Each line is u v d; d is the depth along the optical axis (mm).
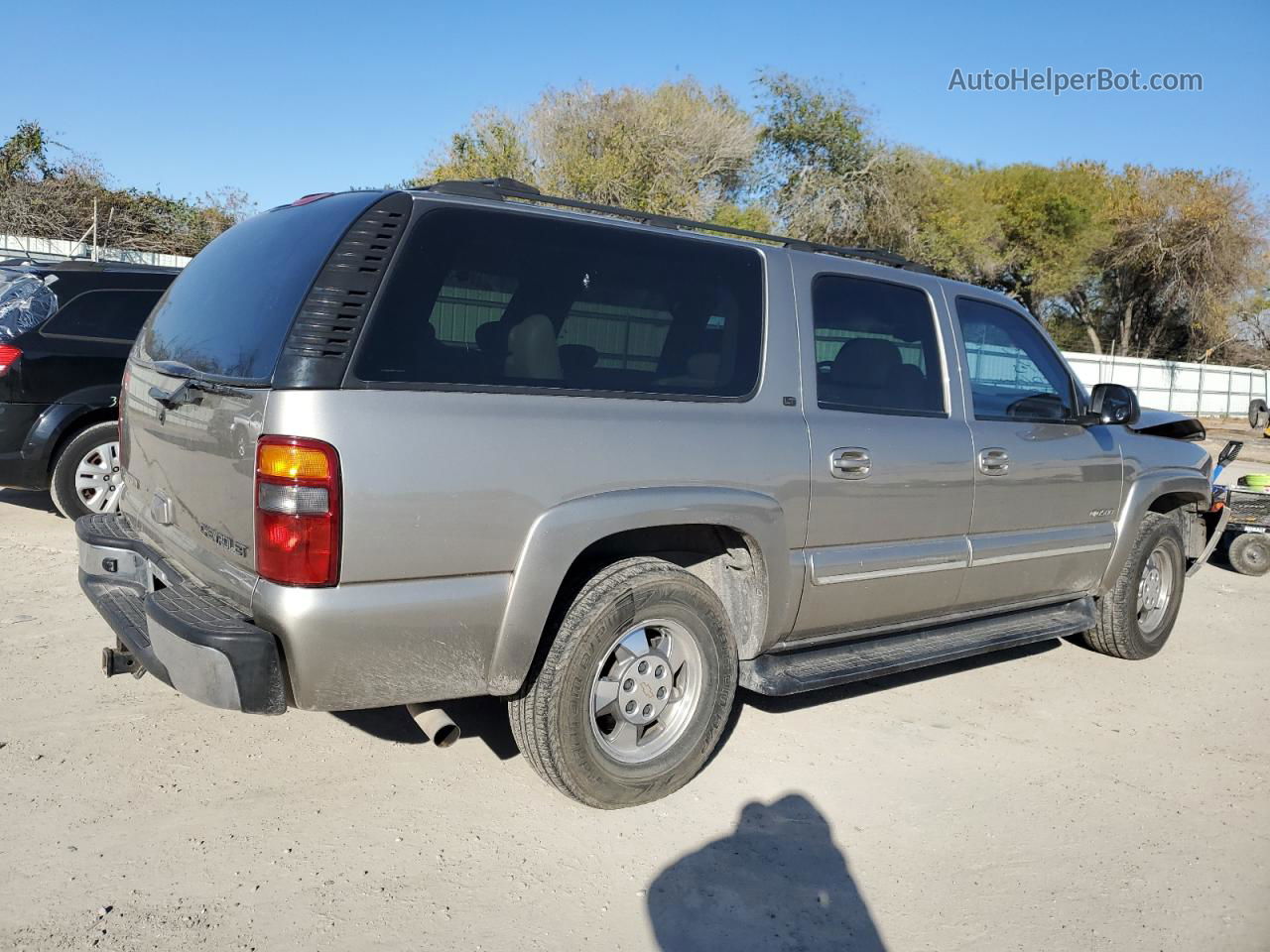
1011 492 4695
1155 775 4207
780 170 32719
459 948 2787
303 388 2836
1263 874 3449
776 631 3920
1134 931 3068
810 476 3869
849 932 2984
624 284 3535
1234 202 39344
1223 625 6781
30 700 4230
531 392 3219
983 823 3693
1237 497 8500
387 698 3039
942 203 34594
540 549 3156
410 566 2965
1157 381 37562
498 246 3258
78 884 2965
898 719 4637
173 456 3359
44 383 6801
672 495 3438
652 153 27859
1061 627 5105
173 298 3920
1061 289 40000
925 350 4488
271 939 2770
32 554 6453
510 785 3732
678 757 3654
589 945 2842
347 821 3416
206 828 3320
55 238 21516
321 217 3238
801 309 4016
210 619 2932
